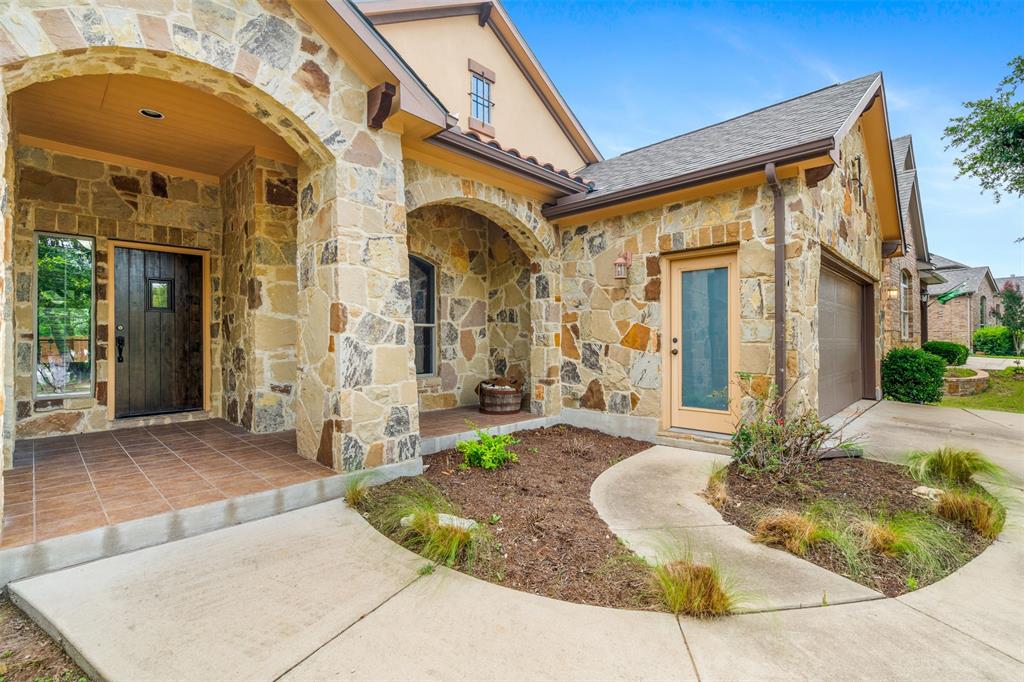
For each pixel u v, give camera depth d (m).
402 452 4.20
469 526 3.00
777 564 2.71
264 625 2.16
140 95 4.05
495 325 7.88
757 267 4.81
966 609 2.31
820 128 4.66
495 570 2.65
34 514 2.90
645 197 5.38
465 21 8.27
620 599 2.38
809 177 4.49
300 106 3.64
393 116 4.07
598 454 5.11
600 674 1.86
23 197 4.89
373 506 3.52
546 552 2.84
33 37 2.62
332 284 3.90
